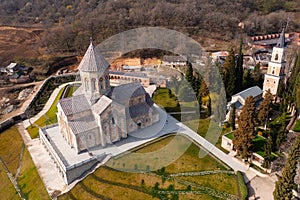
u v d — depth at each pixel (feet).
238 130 161.89
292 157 119.34
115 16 403.95
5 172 186.70
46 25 522.47
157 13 395.34
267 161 154.81
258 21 515.09
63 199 149.28
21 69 372.38
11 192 168.96
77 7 550.36
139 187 149.79
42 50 434.30
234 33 453.99
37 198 156.04
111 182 153.48
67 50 419.95
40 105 271.08
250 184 151.02
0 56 415.03
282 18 526.16
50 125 208.13
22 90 326.24
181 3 452.76
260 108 190.29
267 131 187.01
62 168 158.20
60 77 341.41
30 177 171.94
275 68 216.95
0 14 602.85
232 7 542.16
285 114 189.37
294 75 214.90
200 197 142.92
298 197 138.72
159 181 152.46
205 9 466.29
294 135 184.24
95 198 147.02
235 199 141.08
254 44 443.73
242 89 252.62
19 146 205.98
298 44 416.26
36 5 625.00
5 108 278.87
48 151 187.73
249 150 159.63
